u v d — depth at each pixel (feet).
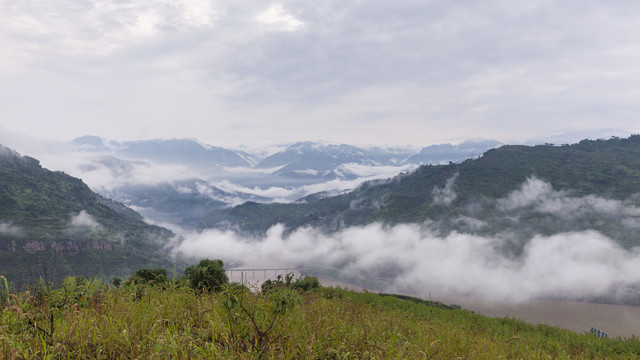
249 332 19.39
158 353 15.46
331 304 30.78
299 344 19.27
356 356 19.77
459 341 25.48
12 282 18.51
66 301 19.92
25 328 17.35
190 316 21.53
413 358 19.97
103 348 16.71
